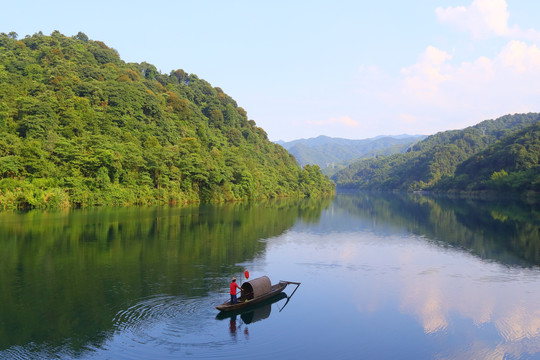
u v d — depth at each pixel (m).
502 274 36.94
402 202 158.62
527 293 30.92
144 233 55.91
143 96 155.12
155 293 28.86
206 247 47.25
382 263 41.34
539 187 157.25
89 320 23.52
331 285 32.94
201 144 159.25
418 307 27.55
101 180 96.12
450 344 21.61
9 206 80.31
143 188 106.06
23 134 99.44
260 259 41.78
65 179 91.94
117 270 35.59
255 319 24.78
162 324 23.23
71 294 28.48
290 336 22.23
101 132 117.25
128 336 21.41
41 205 84.31
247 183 145.75
